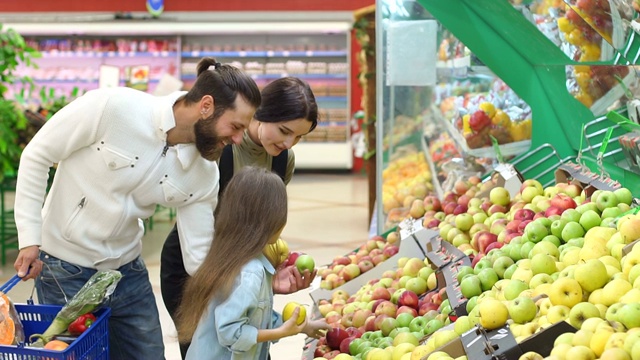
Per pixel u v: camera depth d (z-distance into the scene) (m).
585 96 3.67
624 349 1.73
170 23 14.31
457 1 4.18
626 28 2.65
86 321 2.53
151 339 3.01
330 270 3.79
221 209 2.42
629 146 3.11
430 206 4.09
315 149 14.55
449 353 2.08
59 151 2.67
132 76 14.87
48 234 2.78
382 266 3.66
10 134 7.02
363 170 14.55
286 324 2.42
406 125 4.71
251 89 2.55
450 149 4.66
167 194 2.71
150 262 7.32
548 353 1.90
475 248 3.26
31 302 2.66
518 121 4.22
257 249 2.37
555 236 2.83
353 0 14.39
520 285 2.42
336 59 15.16
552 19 3.21
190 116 2.58
